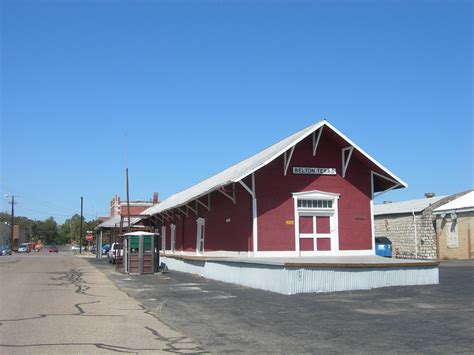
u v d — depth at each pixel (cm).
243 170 2144
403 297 1432
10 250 8619
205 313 1241
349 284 1617
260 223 2102
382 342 881
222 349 859
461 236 3453
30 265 3678
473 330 962
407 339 899
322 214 2209
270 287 1669
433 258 3694
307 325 1054
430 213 3769
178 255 2955
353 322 1073
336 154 2256
